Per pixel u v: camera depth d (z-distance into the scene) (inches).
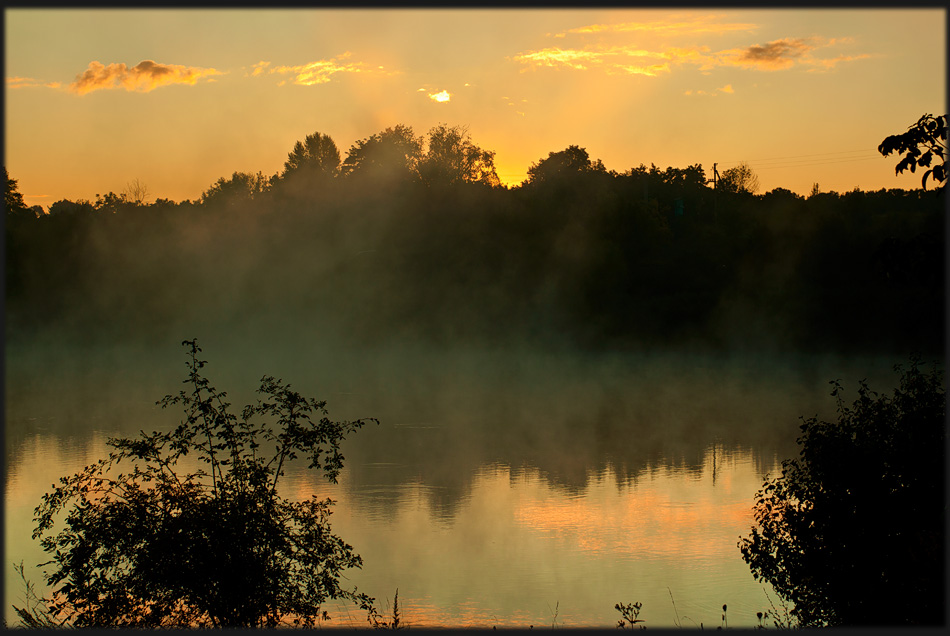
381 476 811.4
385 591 466.3
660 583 478.6
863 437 336.5
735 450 996.6
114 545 276.2
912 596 310.5
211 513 277.1
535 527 617.3
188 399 302.5
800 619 341.1
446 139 3538.4
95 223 3282.5
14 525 559.5
